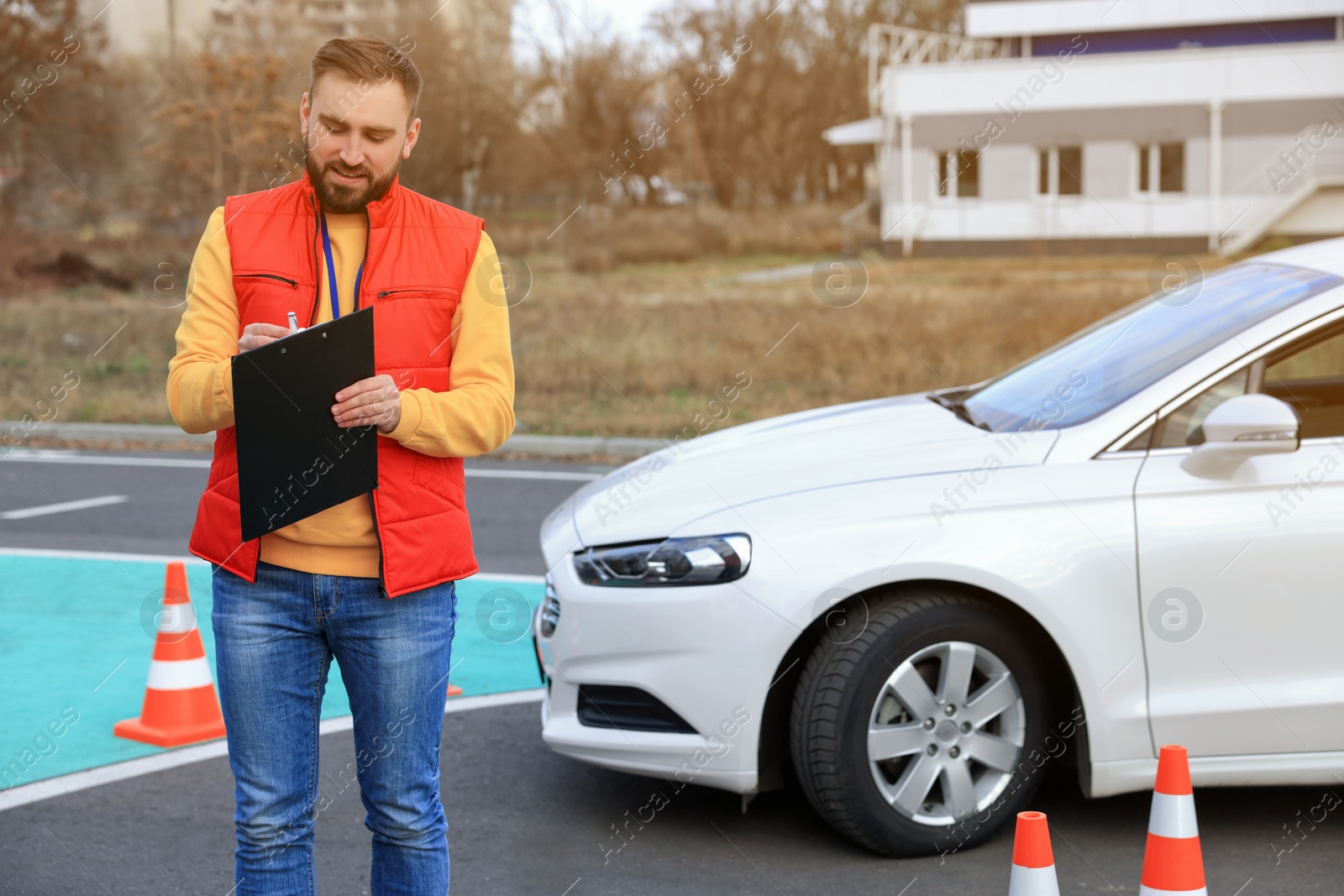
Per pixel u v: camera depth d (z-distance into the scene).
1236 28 31.06
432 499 2.24
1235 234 27.14
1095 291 17.53
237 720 2.23
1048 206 27.69
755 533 3.27
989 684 3.29
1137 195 27.66
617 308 16.73
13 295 19.94
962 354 13.40
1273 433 3.11
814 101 40.22
